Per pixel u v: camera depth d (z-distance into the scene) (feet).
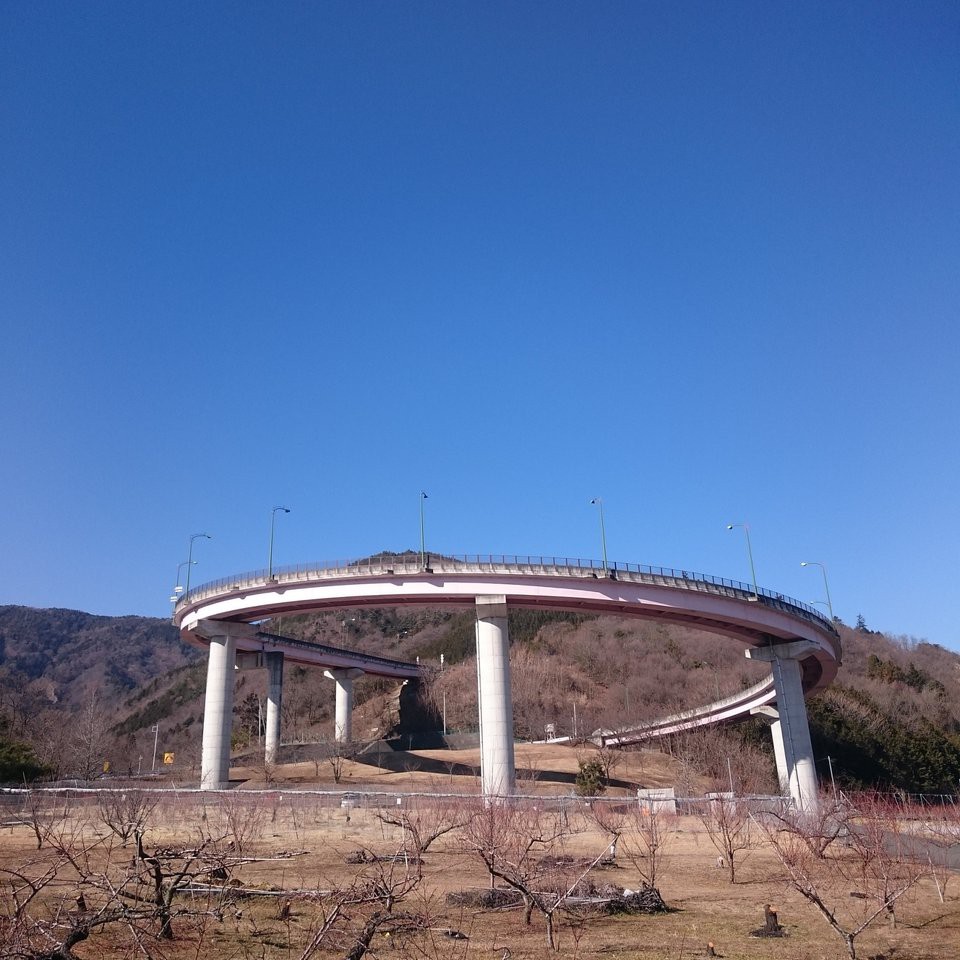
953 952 63.82
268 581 254.47
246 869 95.66
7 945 42.09
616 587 242.78
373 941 61.67
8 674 610.65
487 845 79.77
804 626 281.13
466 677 552.41
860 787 364.38
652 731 412.36
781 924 73.10
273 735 384.47
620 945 63.00
